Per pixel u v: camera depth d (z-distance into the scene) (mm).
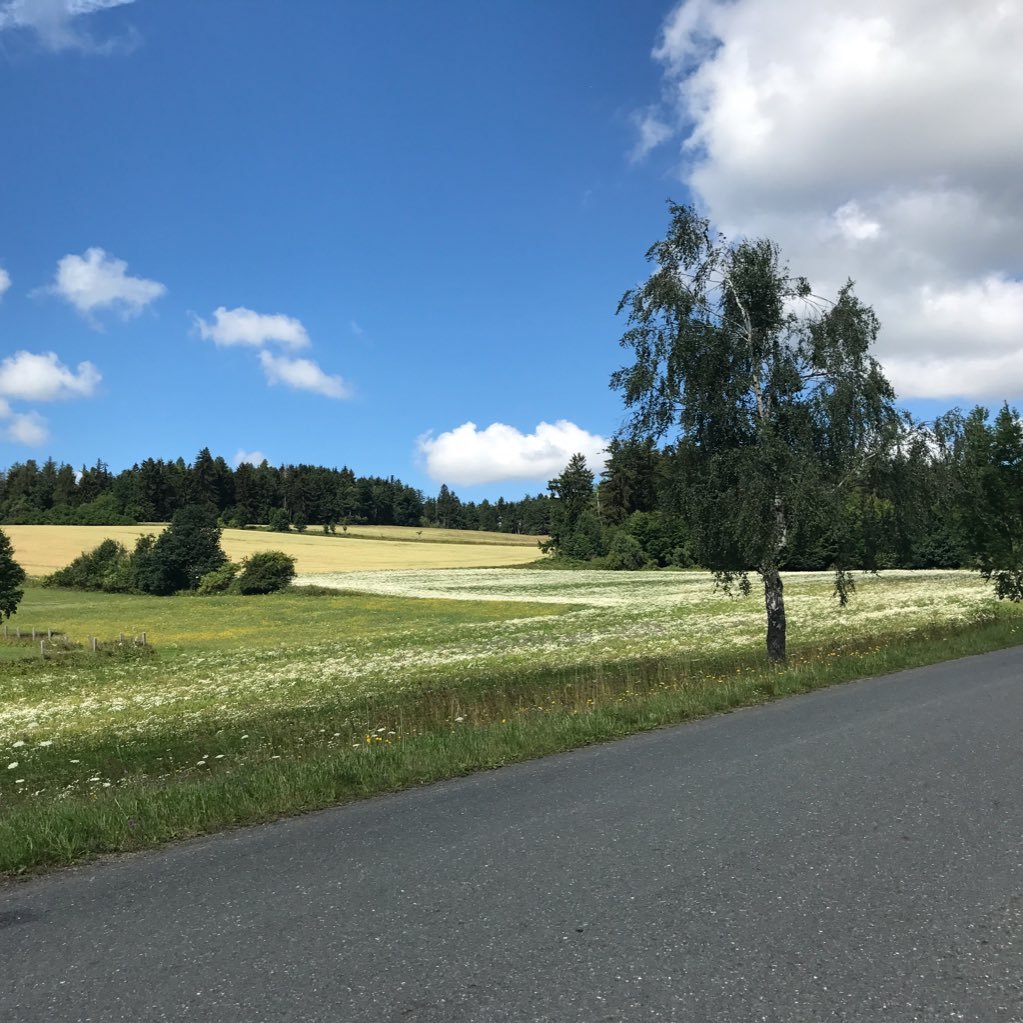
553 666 23984
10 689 30234
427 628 45094
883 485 19688
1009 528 27609
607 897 4512
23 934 4355
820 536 19406
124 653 39500
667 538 89125
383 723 13922
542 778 7559
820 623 30812
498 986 3561
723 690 12750
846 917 4184
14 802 9992
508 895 4594
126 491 152375
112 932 4320
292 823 6414
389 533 153000
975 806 6059
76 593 81688
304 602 65438
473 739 9586
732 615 37781
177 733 16750
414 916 4352
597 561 93875
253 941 4117
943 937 3951
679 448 20141
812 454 19203
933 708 10469
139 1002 3547
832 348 19641
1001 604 33406
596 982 3574
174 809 6691
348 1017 3355
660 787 6934
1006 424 27391
